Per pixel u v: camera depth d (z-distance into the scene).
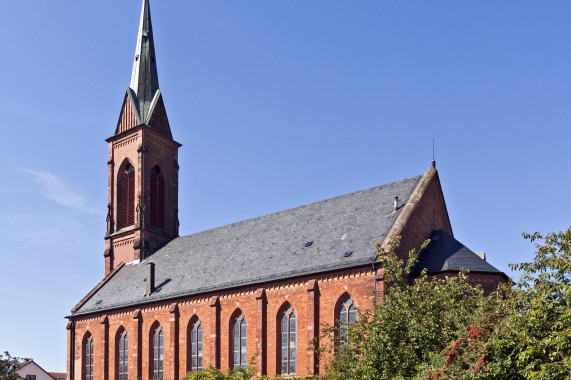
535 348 21.98
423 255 45.72
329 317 44.22
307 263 47.53
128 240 72.56
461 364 24.08
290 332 46.94
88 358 64.94
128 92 77.50
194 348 54.16
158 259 67.75
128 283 65.69
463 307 29.17
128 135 75.94
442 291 29.75
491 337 23.75
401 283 31.48
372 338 28.22
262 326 48.25
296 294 46.81
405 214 45.84
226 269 55.03
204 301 53.94
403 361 27.20
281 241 54.31
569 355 21.59
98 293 68.38
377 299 41.25
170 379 54.50
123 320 61.44
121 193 76.00
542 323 23.16
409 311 28.81
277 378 44.53
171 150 78.88
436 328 28.03
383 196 51.78
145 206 72.69
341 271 44.25
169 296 56.41
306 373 44.44
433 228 49.22
